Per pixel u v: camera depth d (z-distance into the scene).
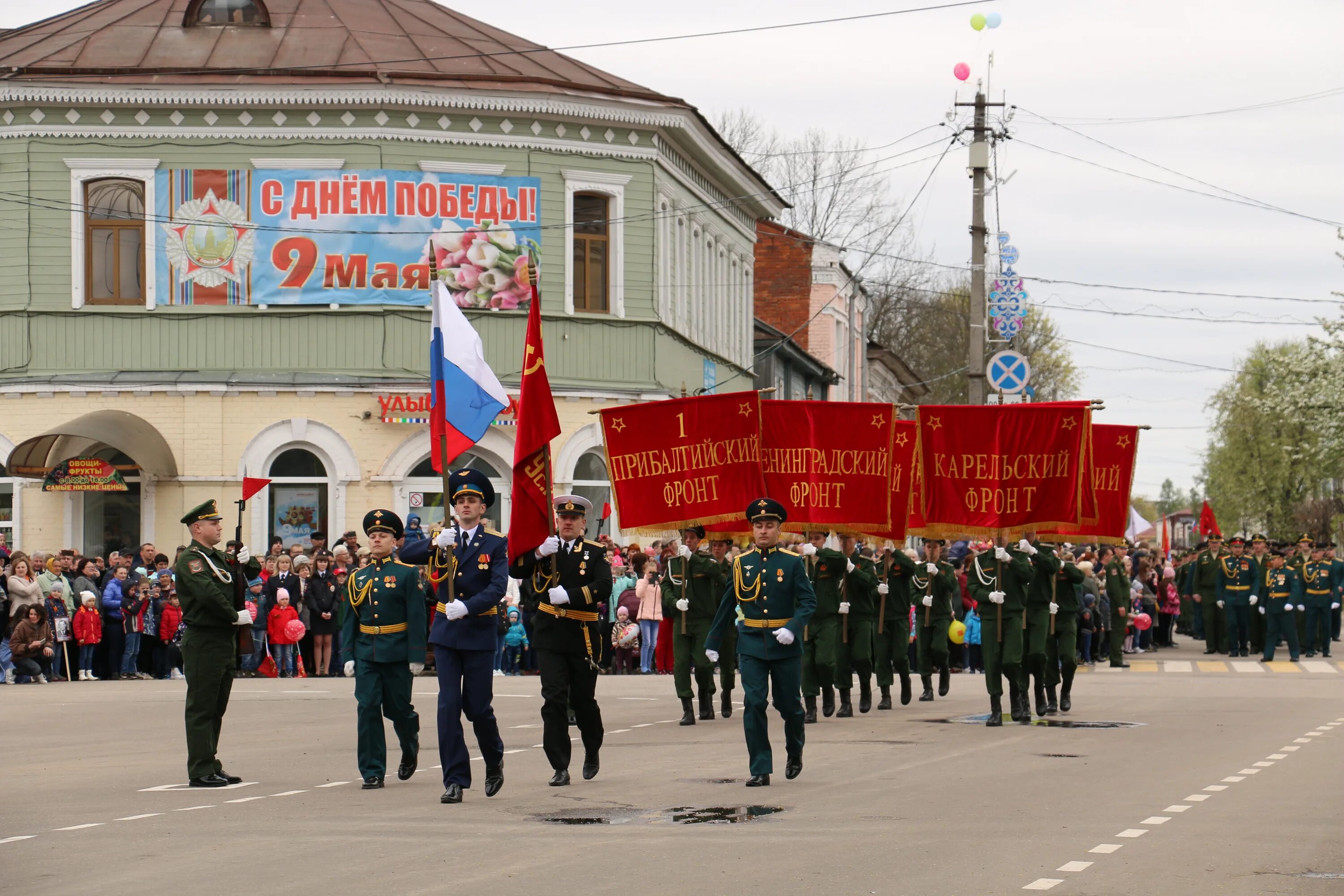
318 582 29.59
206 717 14.45
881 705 22.95
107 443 33.97
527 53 38.06
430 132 36.03
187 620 14.48
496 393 19.91
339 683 27.53
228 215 35.84
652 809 12.73
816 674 20.77
